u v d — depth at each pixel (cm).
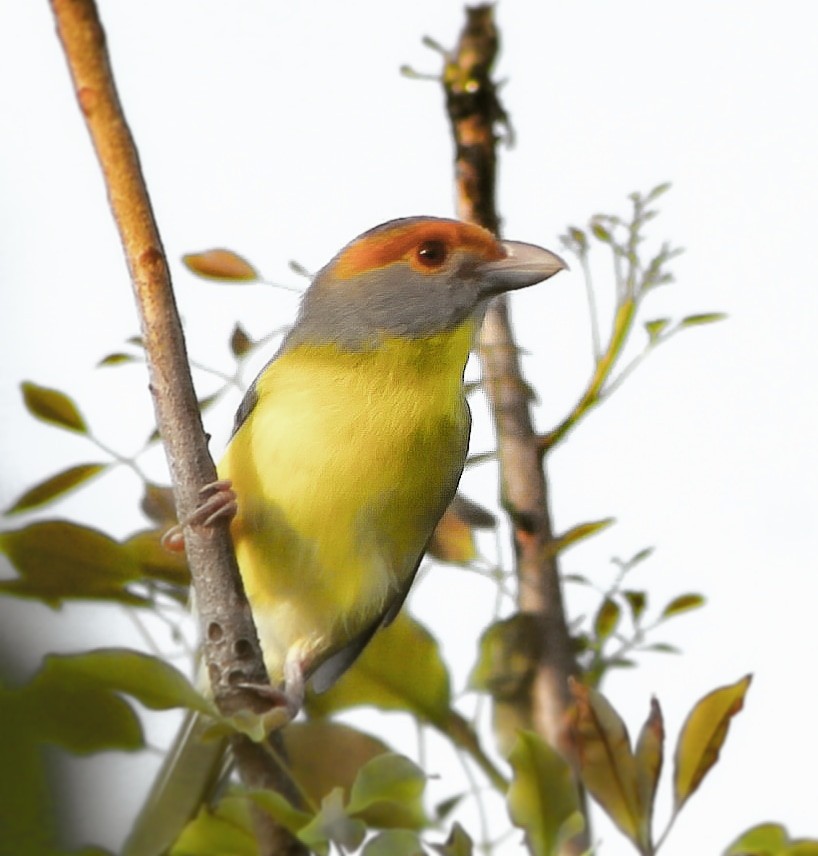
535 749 546
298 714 709
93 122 647
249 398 956
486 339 812
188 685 513
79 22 624
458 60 911
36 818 442
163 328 691
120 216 675
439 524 782
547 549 712
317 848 496
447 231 990
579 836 570
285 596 946
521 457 738
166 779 605
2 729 464
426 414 952
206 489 692
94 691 501
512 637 692
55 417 716
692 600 727
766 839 517
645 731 579
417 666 689
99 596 638
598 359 756
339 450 927
